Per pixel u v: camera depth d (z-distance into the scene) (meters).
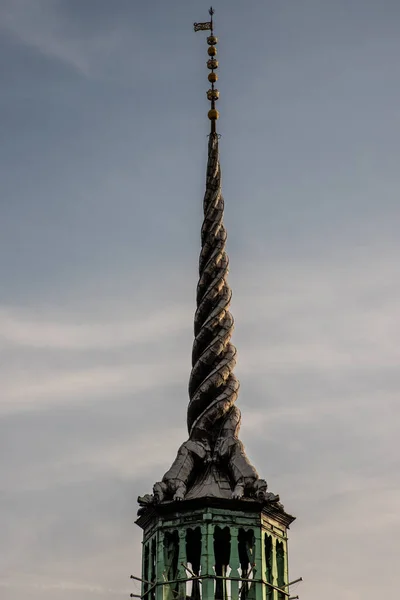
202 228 60.69
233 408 57.22
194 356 58.19
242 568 54.44
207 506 54.19
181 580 53.53
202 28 65.81
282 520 55.81
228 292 59.28
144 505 55.34
